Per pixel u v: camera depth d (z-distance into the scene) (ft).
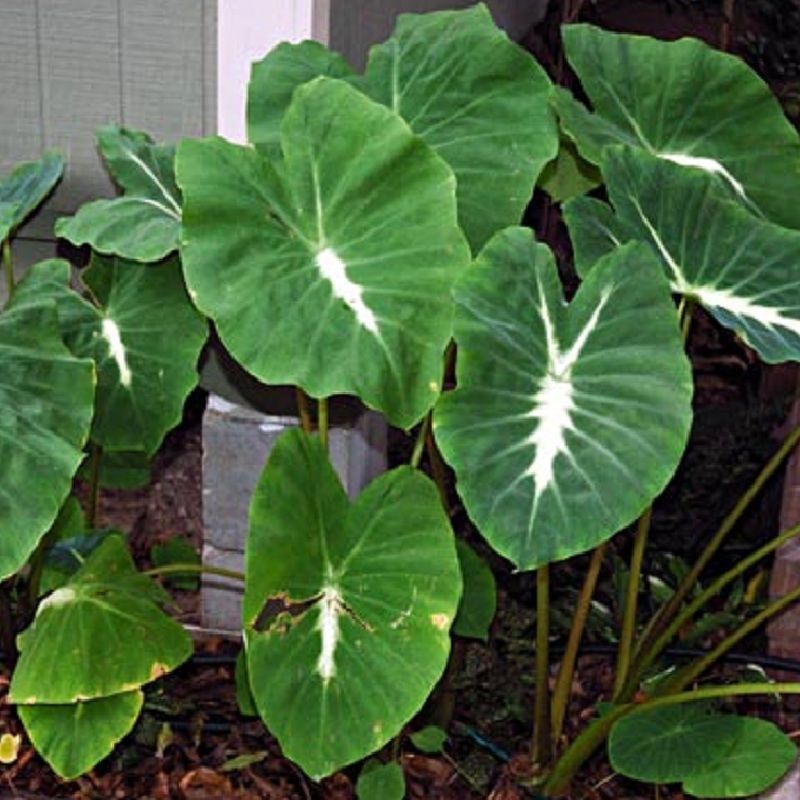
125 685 6.18
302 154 5.88
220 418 8.11
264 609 5.74
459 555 7.11
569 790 6.97
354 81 6.59
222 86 8.06
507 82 6.43
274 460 5.65
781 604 6.89
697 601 6.88
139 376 7.11
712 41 14.19
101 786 7.10
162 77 8.30
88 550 7.47
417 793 6.98
